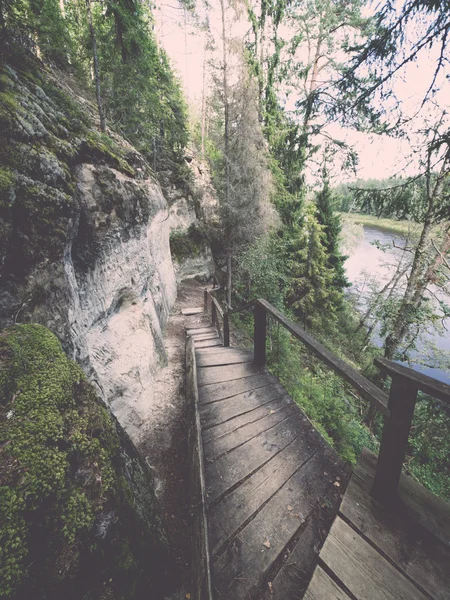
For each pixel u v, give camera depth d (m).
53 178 2.46
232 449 2.59
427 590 1.48
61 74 7.13
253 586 1.62
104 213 3.82
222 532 1.90
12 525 0.84
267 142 13.95
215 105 10.99
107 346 3.82
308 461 2.45
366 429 9.03
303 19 13.43
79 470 1.16
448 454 6.19
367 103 4.18
